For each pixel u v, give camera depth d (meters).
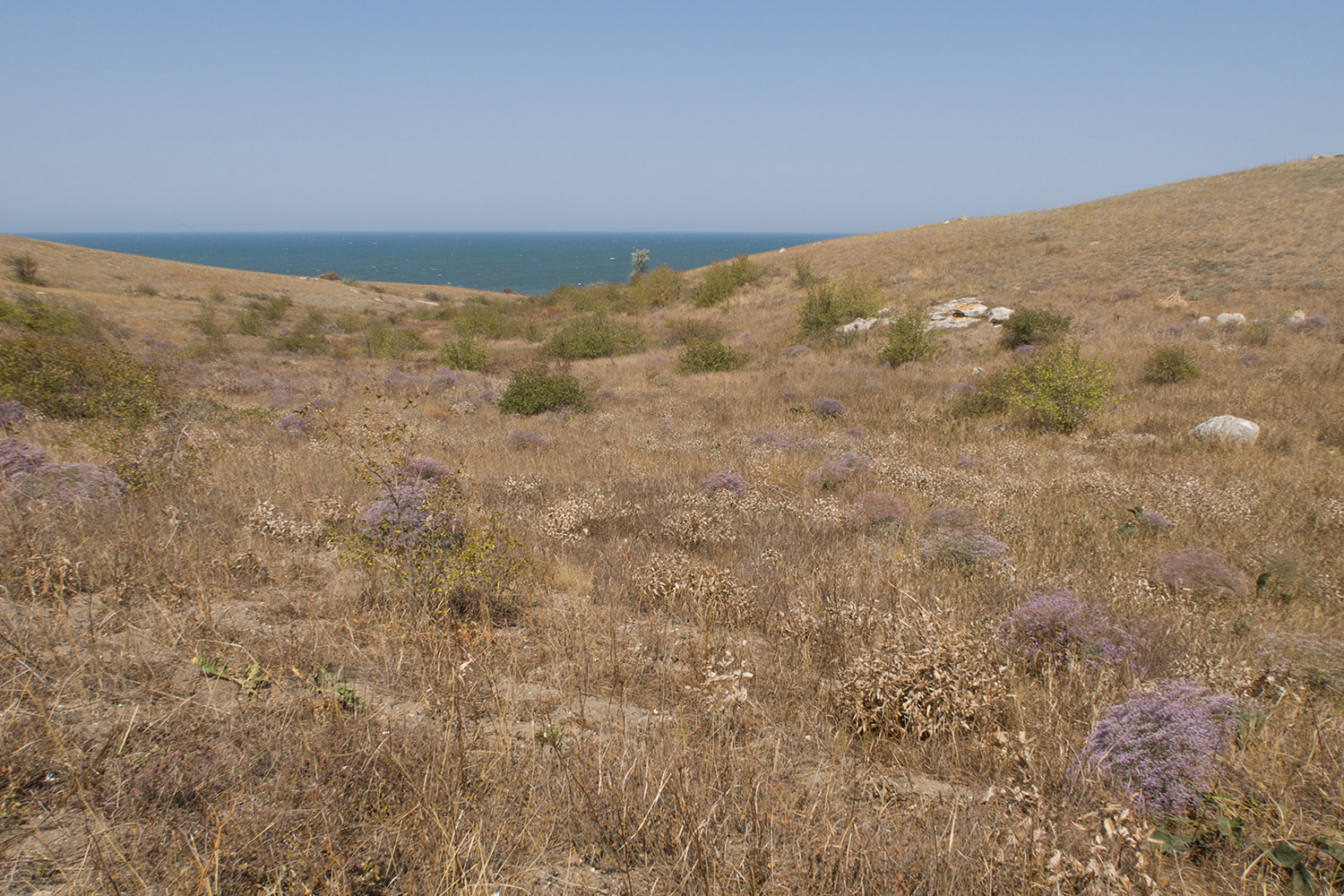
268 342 32.44
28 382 10.05
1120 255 28.48
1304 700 3.57
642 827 2.43
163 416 8.37
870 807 2.74
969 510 7.48
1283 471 8.79
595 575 5.64
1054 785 2.88
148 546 4.81
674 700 3.62
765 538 6.62
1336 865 2.44
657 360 22.78
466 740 2.91
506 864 2.28
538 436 11.73
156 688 3.13
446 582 4.55
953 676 3.53
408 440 10.38
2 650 3.25
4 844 2.16
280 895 2.02
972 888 2.19
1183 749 2.90
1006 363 16.72
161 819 2.33
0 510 5.19
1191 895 2.33
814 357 20.42
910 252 37.62
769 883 2.20
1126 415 12.41
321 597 4.50
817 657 4.16
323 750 2.66
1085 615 4.44
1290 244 25.53
